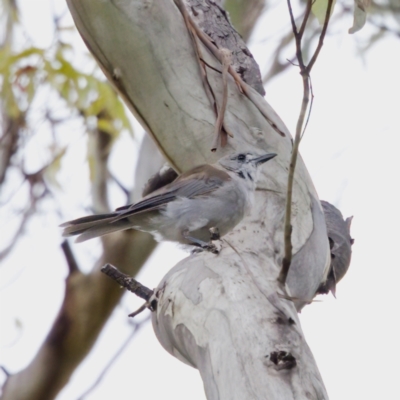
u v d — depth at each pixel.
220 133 10.05
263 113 10.20
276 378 6.43
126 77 10.14
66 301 16.00
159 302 8.14
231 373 6.63
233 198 9.98
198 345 7.24
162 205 10.41
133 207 10.31
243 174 10.05
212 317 7.22
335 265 11.32
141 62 10.02
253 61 11.17
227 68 9.97
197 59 10.16
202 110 10.13
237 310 7.11
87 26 10.05
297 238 9.41
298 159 10.08
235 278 7.54
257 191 9.87
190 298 7.59
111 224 10.76
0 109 15.97
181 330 7.58
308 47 15.84
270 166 9.96
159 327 8.17
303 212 9.70
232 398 6.46
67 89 15.42
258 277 7.64
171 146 10.38
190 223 10.30
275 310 7.07
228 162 10.12
